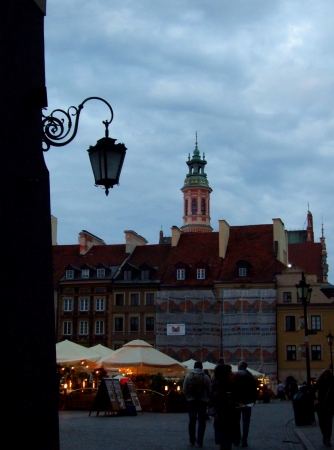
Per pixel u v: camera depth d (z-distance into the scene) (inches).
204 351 2898.6
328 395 671.1
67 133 404.5
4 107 402.0
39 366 423.8
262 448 658.8
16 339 398.6
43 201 450.9
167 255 3225.9
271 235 3174.2
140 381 1537.9
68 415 1159.6
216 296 2957.7
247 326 2874.0
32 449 406.0
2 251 389.4
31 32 452.8
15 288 402.3
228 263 3080.7
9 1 419.8
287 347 2842.0
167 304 2955.2
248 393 669.9
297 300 2876.5
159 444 684.1
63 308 3125.0
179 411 1327.5
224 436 516.4
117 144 437.7
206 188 5753.0
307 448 639.8
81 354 1454.2
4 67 406.0
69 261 3297.2
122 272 3120.1
